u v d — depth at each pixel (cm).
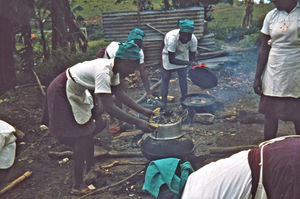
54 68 760
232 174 154
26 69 755
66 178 393
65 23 804
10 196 362
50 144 479
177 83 718
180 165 204
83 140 342
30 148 470
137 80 741
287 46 335
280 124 488
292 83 340
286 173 141
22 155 452
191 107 504
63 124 329
